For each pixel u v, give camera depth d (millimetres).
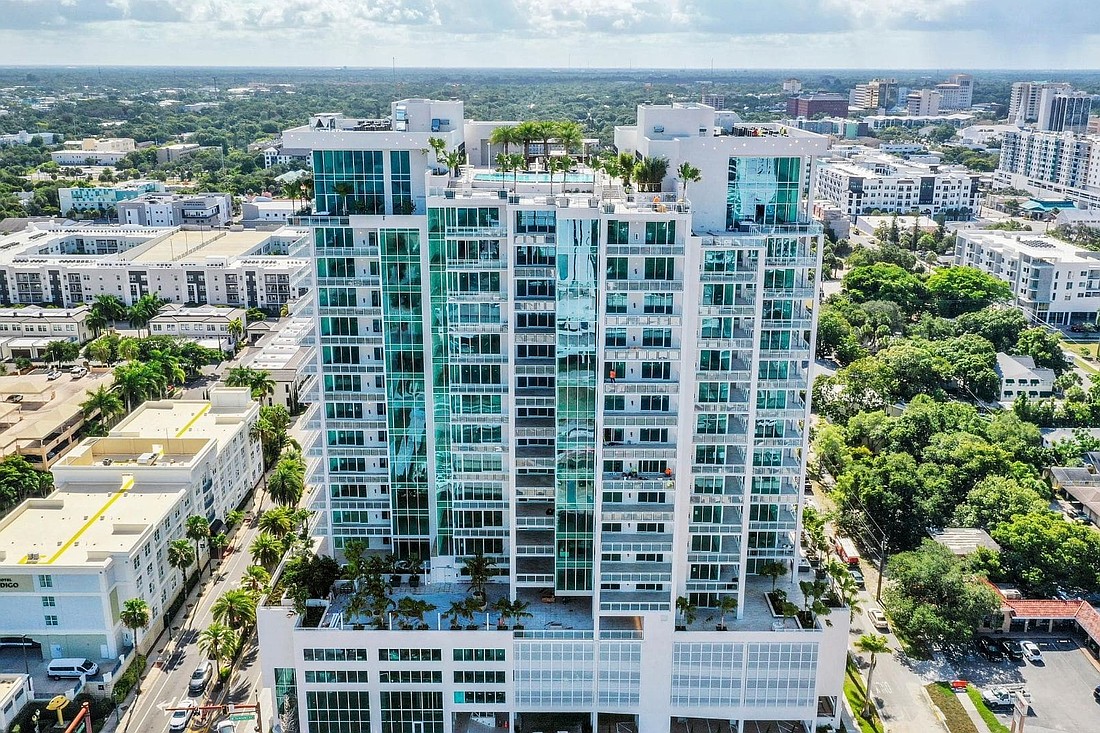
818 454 182750
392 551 118500
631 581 108000
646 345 102938
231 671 123438
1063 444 181500
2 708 109250
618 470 107188
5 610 121875
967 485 161625
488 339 107375
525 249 103750
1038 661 125250
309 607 111625
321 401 114688
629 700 108750
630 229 98688
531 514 112875
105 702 116062
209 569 149000
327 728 109125
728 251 100438
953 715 114062
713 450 106688
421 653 105750
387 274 106750
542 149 130875
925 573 127250
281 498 150875
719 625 107500
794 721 113500
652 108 111750
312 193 112188
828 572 119375
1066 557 135375
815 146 103625
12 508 155500
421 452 113438
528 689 108062
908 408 190000
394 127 122188
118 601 124250
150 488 143500
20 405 192750
